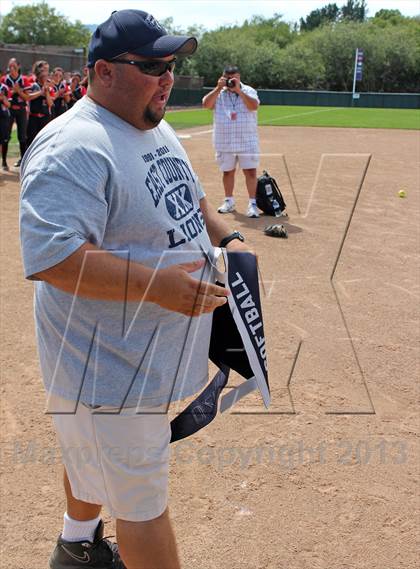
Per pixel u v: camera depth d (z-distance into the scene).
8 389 3.76
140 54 1.71
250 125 8.03
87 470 1.97
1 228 7.57
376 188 10.65
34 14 73.31
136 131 1.83
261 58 55.06
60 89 13.45
